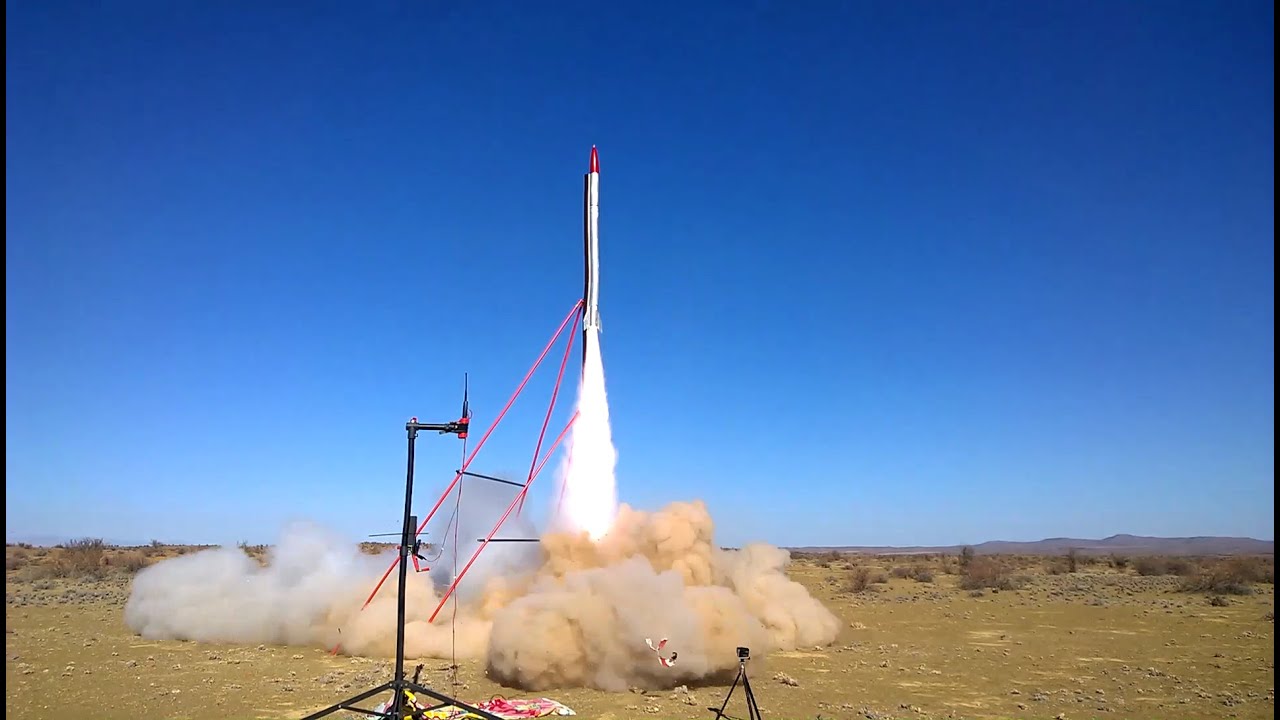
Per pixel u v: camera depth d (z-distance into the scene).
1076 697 20.50
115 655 26.22
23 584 51.94
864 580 54.59
